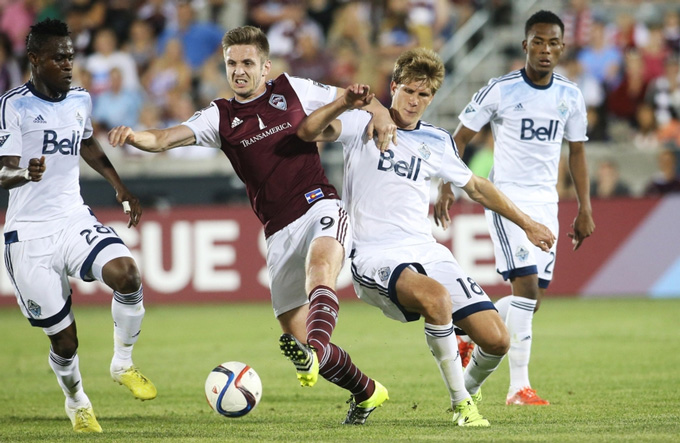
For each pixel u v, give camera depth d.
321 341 17.70
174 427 20.02
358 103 18.89
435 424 19.55
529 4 67.06
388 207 20.19
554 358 31.05
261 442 17.33
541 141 24.81
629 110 60.19
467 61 66.12
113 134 18.67
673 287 48.28
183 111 62.66
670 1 67.19
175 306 51.69
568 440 16.77
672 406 21.59
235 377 18.41
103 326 43.56
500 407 22.42
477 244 48.16
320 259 18.89
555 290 49.06
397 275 19.27
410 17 65.25
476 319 19.48
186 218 50.75
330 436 17.91
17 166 20.02
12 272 20.73
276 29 65.31
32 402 24.91
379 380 27.30
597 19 63.75
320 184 20.72
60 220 20.75
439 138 20.31
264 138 20.36
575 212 48.72
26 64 66.31
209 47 65.56
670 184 53.50
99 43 63.69
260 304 51.56
